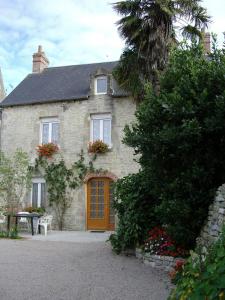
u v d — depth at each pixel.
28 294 6.28
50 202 17.92
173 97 7.87
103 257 9.56
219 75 7.94
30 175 17.30
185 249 8.30
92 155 17.67
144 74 14.05
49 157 18.31
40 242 12.50
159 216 9.16
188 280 3.12
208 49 17.38
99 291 6.53
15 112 19.36
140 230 9.56
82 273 7.87
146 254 8.82
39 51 22.05
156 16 13.50
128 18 13.84
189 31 13.98
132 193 9.79
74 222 17.58
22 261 9.05
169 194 8.29
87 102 18.14
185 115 7.83
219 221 7.11
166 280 7.29
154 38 13.42
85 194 17.59
